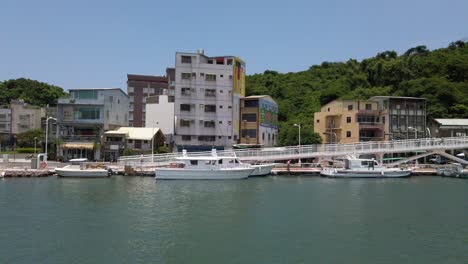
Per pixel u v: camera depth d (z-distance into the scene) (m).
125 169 65.06
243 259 23.81
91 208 37.62
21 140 88.25
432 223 32.41
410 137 87.56
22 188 50.19
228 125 85.50
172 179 59.72
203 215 34.88
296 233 29.23
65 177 62.38
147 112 96.62
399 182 60.44
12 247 25.69
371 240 27.62
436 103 95.25
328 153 69.00
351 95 108.88
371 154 71.31
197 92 84.38
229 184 56.06
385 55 136.62
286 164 73.31
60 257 23.91
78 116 80.38
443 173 68.56
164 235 28.56
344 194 47.22
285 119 110.94
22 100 103.94
